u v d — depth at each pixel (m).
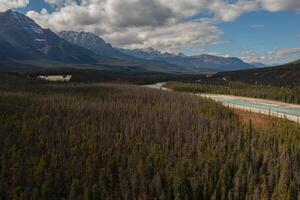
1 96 170.12
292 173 93.75
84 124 128.50
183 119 138.50
